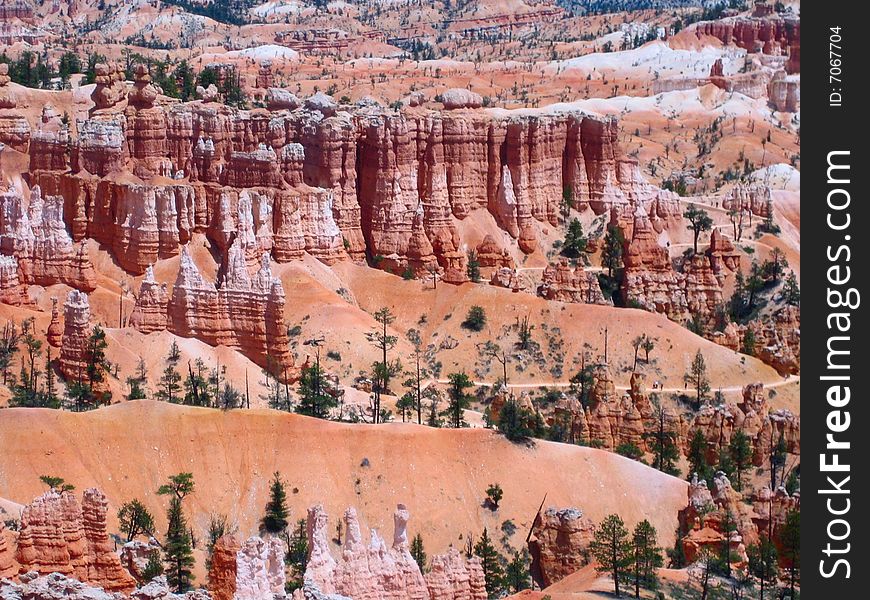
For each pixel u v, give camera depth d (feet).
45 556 576.61
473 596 622.13
